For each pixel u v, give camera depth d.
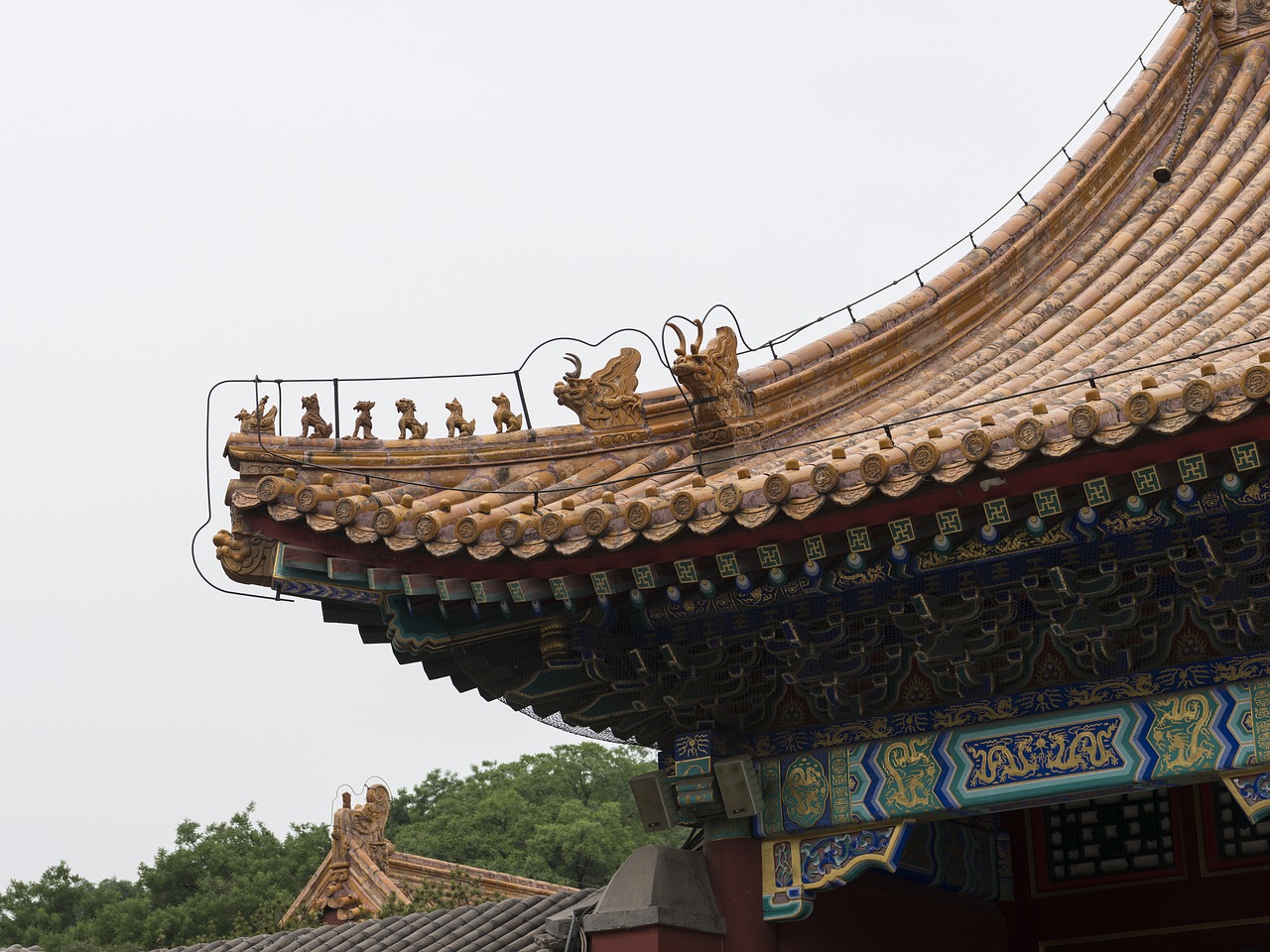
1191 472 9.34
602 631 11.88
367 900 28.41
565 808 71.81
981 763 11.39
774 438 13.17
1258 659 10.58
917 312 14.56
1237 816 13.16
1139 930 13.33
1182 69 16.75
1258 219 14.30
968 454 9.58
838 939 12.41
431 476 12.06
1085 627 10.81
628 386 12.85
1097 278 14.86
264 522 11.39
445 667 12.98
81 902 64.81
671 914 11.71
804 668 11.77
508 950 14.50
